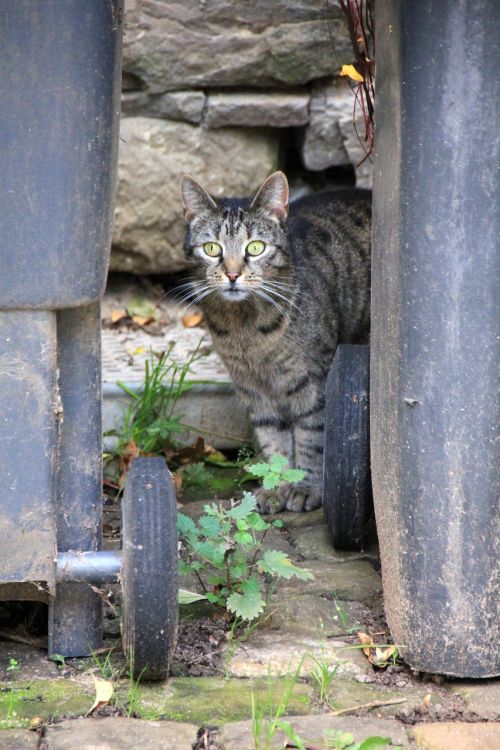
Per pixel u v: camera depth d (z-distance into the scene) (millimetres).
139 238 8203
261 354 6648
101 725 3977
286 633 4770
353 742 3828
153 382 6883
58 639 4492
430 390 4145
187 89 7988
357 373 5355
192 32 7820
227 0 7762
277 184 6559
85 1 3758
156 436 6789
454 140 3977
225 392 7074
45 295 3971
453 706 4168
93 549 4469
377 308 4461
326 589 5168
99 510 4473
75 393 4344
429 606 4262
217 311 6641
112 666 4457
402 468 4250
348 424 5352
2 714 4055
